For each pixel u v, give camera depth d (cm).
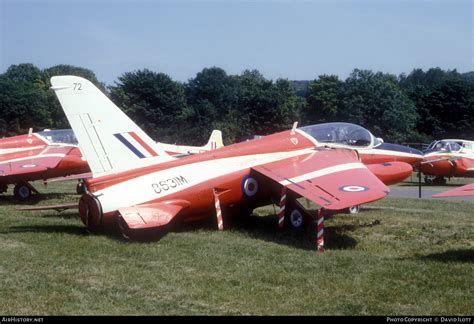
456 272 861
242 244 1074
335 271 866
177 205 1178
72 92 1134
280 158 1357
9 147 2017
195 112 7688
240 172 1278
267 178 1306
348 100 7869
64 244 1047
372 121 7656
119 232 1180
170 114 7512
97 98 1152
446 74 16300
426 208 1744
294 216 1294
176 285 782
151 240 1098
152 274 839
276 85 8312
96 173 1138
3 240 1084
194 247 1037
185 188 1195
